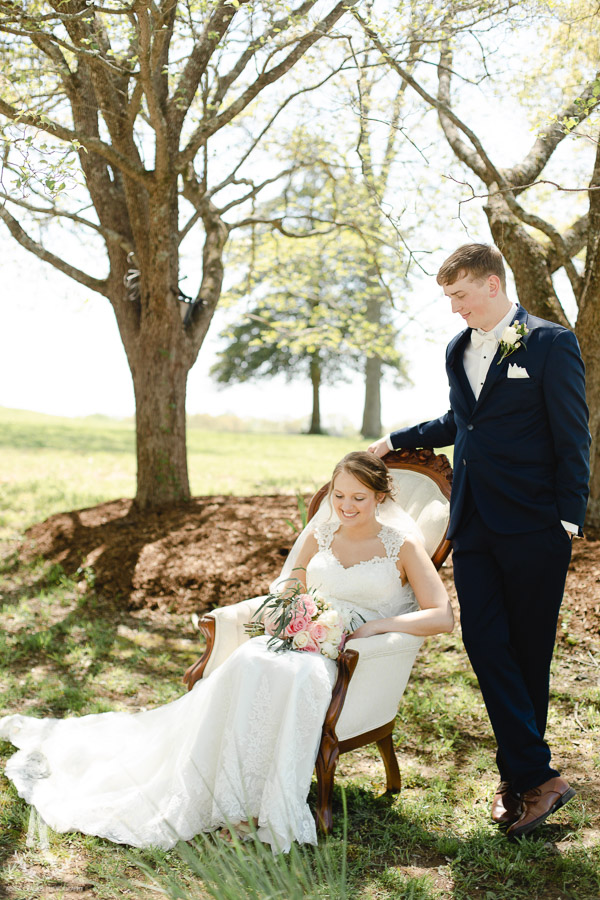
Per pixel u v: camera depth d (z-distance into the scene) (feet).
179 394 27.53
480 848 10.03
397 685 11.05
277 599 11.20
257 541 23.86
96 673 16.43
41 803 10.66
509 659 10.46
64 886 8.84
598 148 19.08
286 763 9.78
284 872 7.77
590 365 20.86
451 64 22.88
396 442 12.75
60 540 26.08
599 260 19.97
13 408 96.22
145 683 16.08
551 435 10.34
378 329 39.91
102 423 94.38
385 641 10.56
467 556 10.87
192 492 36.99
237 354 107.45
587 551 19.89
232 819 9.80
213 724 10.36
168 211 24.43
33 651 17.61
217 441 70.28
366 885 9.13
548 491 10.34
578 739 13.19
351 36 19.84
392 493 12.10
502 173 22.11
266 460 54.29
